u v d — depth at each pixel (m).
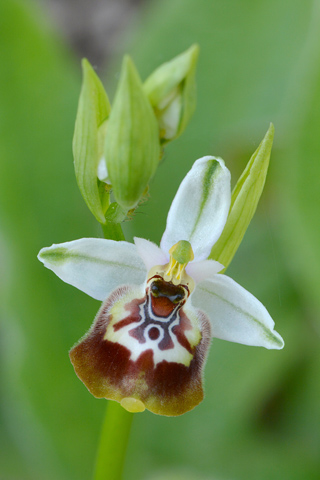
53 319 0.22
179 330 0.19
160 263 0.19
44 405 0.22
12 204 0.22
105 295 0.19
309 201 0.22
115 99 0.18
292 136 0.22
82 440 0.22
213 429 0.22
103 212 0.19
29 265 0.22
